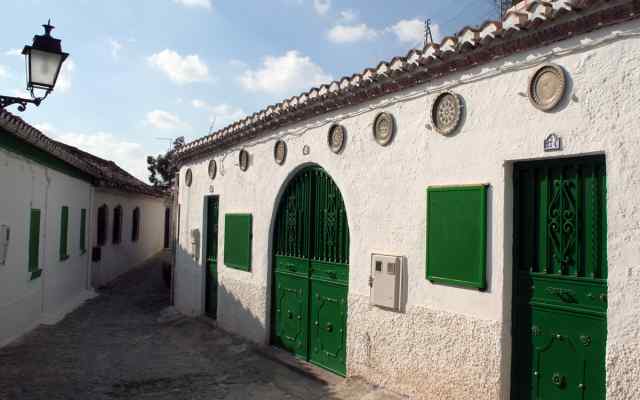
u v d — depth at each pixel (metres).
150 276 18.55
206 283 10.74
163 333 9.99
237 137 9.05
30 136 8.16
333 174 6.61
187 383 6.71
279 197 7.95
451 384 4.84
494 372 4.44
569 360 4.05
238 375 7.04
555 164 4.23
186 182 11.85
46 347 8.38
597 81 3.78
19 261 8.72
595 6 3.65
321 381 6.45
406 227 5.46
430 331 5.11
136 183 20.75
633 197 3.55
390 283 5.52
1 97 6.19
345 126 6.43
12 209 8.25
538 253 4.34
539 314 4.29
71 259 12.78
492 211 4.52
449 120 4.96
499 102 4.48
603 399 3.80
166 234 28.39
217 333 9.37
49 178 10.45
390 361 5.60
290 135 7.62
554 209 4.24
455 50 4.68
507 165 4.45
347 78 6.21
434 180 5.12
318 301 7.08
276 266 8.10
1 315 8.00
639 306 3.48
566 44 3.96
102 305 12.98
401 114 5.56
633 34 3.59
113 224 17.64
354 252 6.19
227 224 9.50
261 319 8.21
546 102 4.09
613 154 3.67
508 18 4.26
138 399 6.09
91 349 8.47
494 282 4.48
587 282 3.95
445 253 4.94
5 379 6.61
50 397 6.05
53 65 6.33
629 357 3.51
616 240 3.63
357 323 6.10
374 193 5.91
